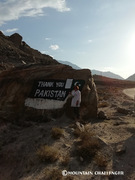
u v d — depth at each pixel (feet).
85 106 36.96
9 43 284.00
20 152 24.35
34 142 25.70
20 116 36.68
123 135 27.48
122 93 124.57
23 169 21.13
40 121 34.96
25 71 42.98
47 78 40.11
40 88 39.17
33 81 40.52
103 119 37.91
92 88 38.91
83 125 31.22
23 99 38.73
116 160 20.48
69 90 37.04
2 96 39.93
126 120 37.35
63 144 24.45
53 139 25.79
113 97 89.35
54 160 20.90
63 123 32.40
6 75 44.45
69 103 35.86
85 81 37.83
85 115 36.91
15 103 38.29
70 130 28.73
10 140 28.27
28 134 29.27
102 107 57.57
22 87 40.06
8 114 36.78
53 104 36.45
